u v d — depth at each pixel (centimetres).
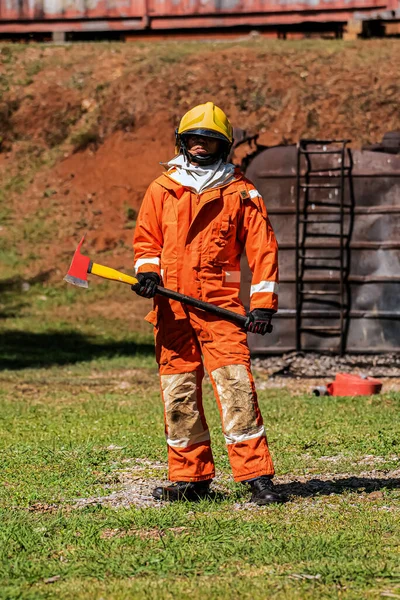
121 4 4069
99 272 855
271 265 849
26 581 631
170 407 866
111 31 4191
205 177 846
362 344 2205
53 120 3841
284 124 3606
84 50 4100
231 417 843
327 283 2219
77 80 3928
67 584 626
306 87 3697
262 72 3772
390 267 2197
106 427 1343
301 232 2219
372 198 2200
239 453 845
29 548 704
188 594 597
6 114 3875
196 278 848
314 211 2214
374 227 2202
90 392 1873
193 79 3794
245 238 859
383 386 1953
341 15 3903
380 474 978
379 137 3541
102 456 1108
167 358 866
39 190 3638
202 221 847
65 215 3534
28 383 2023
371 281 2198
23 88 3941
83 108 3841
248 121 3634
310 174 2209
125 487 945
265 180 2220
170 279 854
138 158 3638
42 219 3528
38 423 1394
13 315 3034
